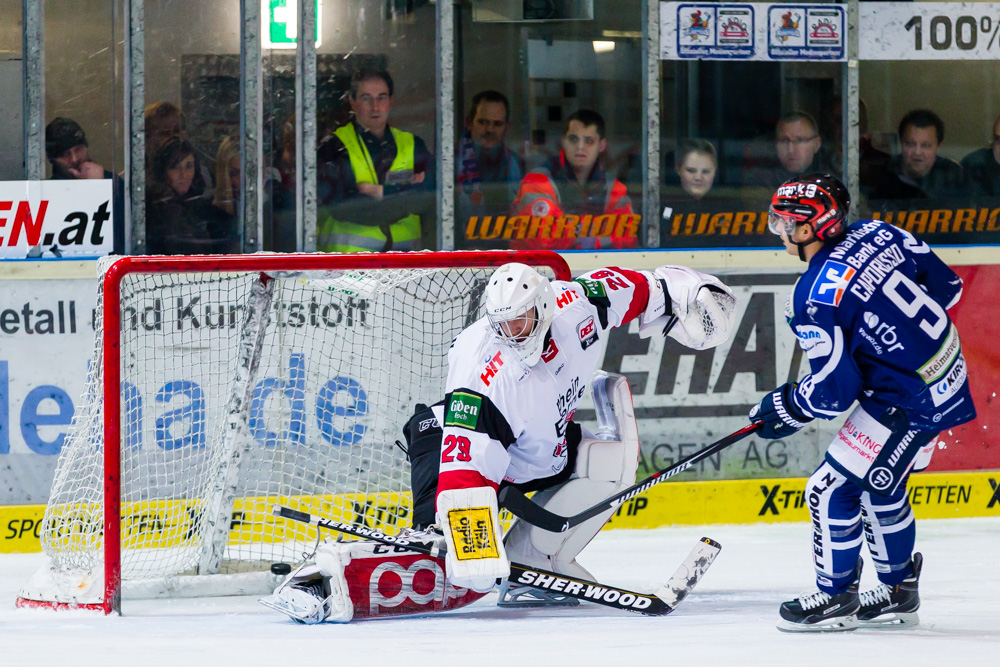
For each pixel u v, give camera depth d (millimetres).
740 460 19609
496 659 8984
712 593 13875
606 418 13492
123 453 15594
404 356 17484
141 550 15406
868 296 10430
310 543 16281
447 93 19656
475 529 11375
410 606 12102
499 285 11289
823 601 10805
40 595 13383
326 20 19219
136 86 18750
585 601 12688
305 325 17062
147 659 9148
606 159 20141
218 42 18969
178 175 19000
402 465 17297
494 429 11625
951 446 20016
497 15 19688
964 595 13391
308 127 19297
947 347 10680
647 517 19188
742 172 20406
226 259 13414
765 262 19922
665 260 19969
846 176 20641
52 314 18203
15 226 18531
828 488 10945
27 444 18141
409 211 19781
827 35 20375
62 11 18484
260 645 9867
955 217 20906
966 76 20781
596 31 19938
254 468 16656
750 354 19734
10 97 18422
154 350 17062
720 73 20203
